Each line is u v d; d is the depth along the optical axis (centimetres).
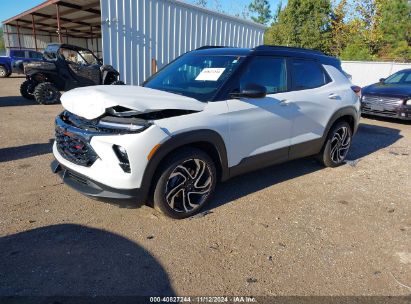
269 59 399
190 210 338
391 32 2662
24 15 2331
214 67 380
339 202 396
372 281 260
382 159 575
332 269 272
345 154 526
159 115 300
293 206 379
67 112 341
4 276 244
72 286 238
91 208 350
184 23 1077
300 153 445
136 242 295
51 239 293
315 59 465
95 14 2122
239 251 290
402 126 886
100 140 285
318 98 444
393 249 304
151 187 312
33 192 380
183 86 374
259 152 383
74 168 309
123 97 293
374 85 1011
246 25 1347
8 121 736
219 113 333
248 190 416
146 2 949
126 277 250
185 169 323
